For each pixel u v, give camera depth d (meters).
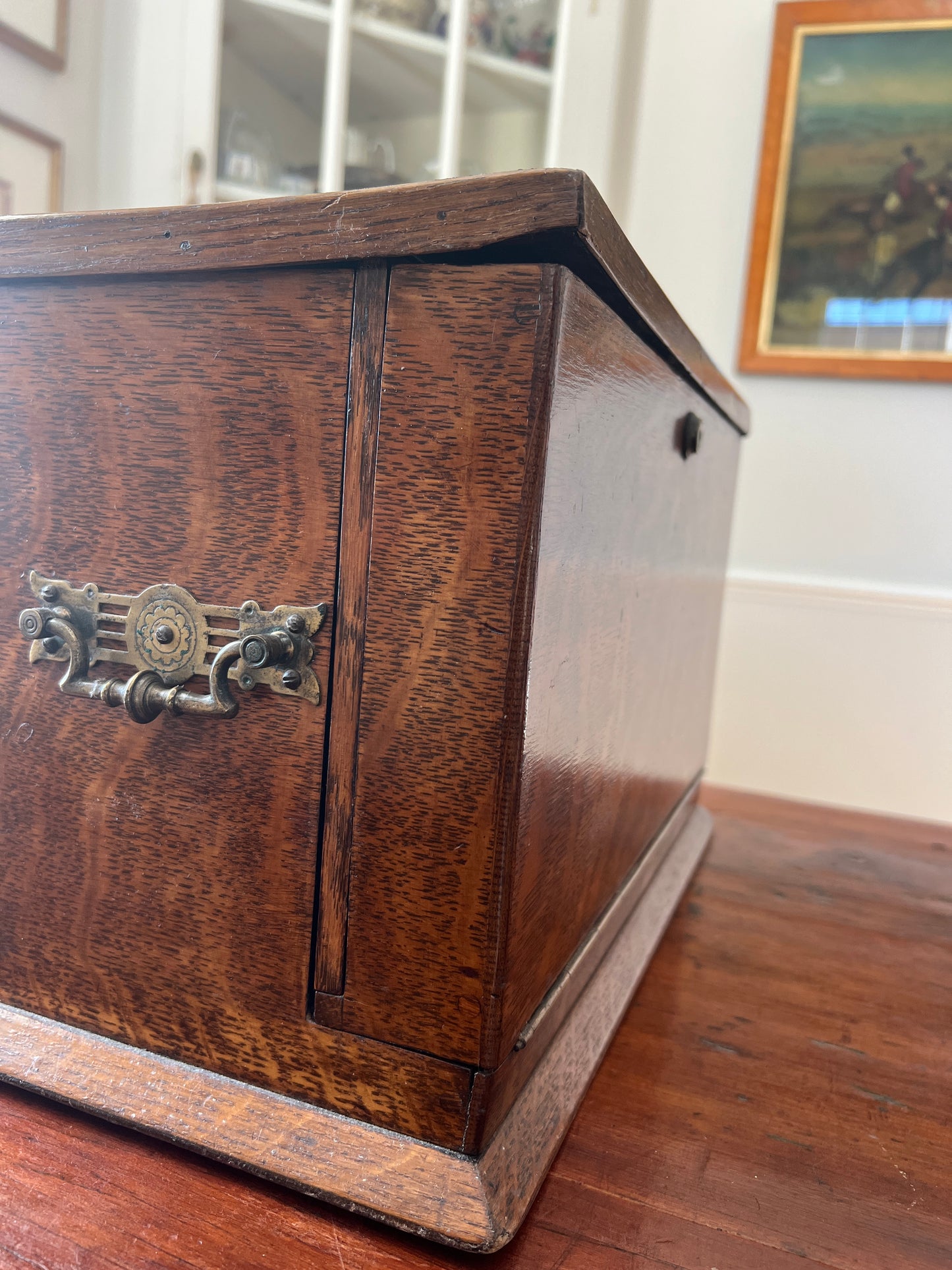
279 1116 0.58
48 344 0.61
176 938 0.62
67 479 0.62
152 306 0.57
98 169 1.84
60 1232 0.52
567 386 0.52
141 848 0.62
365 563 0.54
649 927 1.00
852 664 1.87
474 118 1.79
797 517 1.91
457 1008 0.54
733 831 1.55
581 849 0.70
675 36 1.92
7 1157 0.58
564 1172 0.61
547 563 0.52
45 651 0.63
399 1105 0.56
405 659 0.53
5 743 0.66
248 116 1.75
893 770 1.86
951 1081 0.78
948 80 1.74
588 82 1.76
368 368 0.52
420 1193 0.54
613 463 0.65
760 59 1.87
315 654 0.56
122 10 1.80
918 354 1.79
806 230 1.84
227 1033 0.60
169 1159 0.59
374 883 0.55
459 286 0.50
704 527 1.13
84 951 0.65
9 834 0.66
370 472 0.53
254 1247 0.52
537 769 0.55
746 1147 0.66
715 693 1.96
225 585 0.58
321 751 0.56
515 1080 0.60
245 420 0.56
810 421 1.88
